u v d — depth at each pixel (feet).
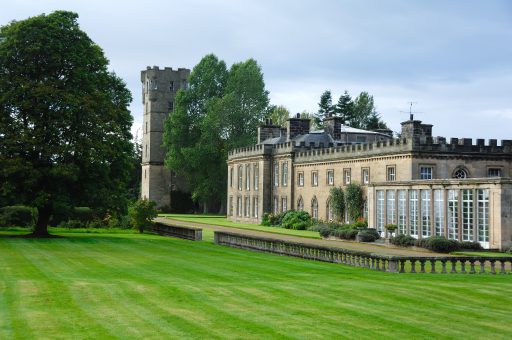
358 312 57.82
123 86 171.73
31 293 66.13
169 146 346.54
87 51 154.61
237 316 55.72
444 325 53.11
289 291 68.64
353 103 435.12
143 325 52.16
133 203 193.88
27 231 177.37
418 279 79.30
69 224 193.26
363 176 200.54
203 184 326.03
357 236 159.63
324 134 256.32
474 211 137.90
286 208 246.68
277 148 254.47
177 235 168.96
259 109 330.75
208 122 321.32
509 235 130.82
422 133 203.21
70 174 142.72
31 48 144.97
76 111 147.64
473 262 87.81
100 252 115.55
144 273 84.38
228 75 344.28
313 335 49.37
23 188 146.41
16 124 146.30
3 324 52.13
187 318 54.80
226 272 86.28
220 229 209.46
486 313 58.18
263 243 123.95
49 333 49.42
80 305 60.03
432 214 151.02
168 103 376.68
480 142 182.29
